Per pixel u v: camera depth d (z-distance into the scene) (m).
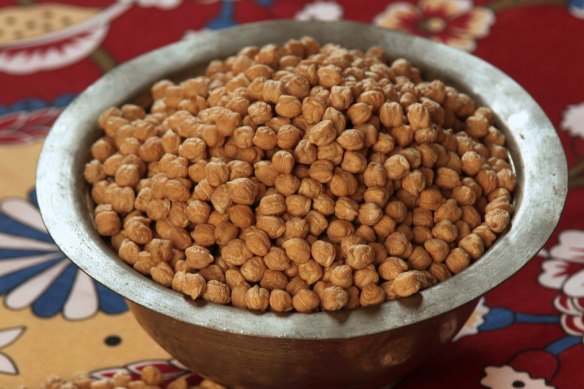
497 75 0.58
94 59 0.76
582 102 0.71
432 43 0.60
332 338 0.47
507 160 0.55
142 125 0.55
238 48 0.60
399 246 0.51
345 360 0.49
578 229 0.63
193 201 0.52
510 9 0.79
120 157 0.55
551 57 0.75
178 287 0.49
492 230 0.52
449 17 0.79
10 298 0.60
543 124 0.55
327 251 0.50
